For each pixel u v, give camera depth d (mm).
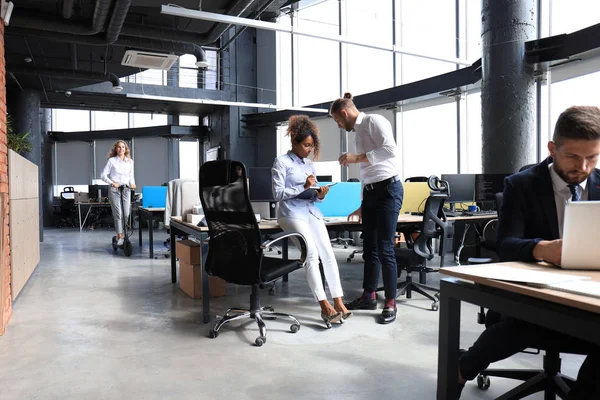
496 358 1444
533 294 1057
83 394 2039
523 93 5340
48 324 3176
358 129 3314
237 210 2664
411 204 4801
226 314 3064
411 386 2105
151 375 2250
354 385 2119
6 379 2213
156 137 13648
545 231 1537
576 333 958
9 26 6246
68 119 13867
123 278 4941
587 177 1467
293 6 10516
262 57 11586
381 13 9250
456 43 7922
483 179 5113
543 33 6266
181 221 4074
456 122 8227
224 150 11797
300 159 3301
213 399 1978
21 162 4023
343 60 10094
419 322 3158
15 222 3713
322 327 3045
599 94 5656
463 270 1291
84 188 13938
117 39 7062
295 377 2215
